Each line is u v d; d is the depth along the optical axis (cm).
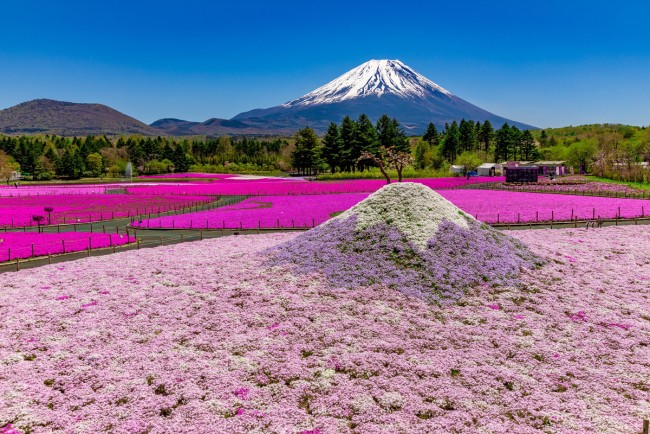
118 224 5812
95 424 1314
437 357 1703
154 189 11594
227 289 2486
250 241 4200
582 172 16150
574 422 1302
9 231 5191
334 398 1436
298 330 1942
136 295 2473
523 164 15038
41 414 1366
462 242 2688
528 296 2298
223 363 1680
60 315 2191
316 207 6719
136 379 1569
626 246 3688
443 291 2284
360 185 11094
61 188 12412
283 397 1456
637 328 1955
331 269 2544
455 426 1282
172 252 3731
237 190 10644
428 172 15025
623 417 1324
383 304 2167
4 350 1822
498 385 1506
